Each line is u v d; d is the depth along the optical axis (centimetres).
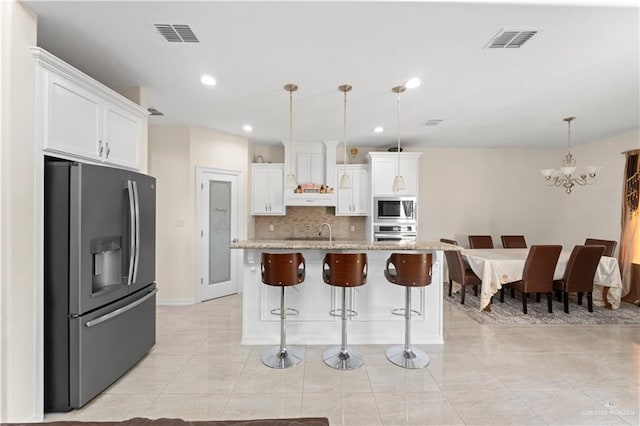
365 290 308
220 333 329
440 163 589
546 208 593
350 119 412
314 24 206
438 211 589
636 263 434
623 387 227
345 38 223
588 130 464
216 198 471
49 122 193
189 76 284
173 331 335
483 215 591
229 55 246
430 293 308
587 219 545
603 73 277
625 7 187
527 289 386
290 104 335
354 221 579
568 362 265
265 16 198
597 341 308
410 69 270
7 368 174
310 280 305
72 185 199
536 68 267
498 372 249
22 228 180
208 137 457
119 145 261
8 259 174
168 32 216
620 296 404
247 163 512
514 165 591
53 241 198
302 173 542
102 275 229
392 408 204
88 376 206
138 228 247
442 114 391
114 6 187
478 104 355
